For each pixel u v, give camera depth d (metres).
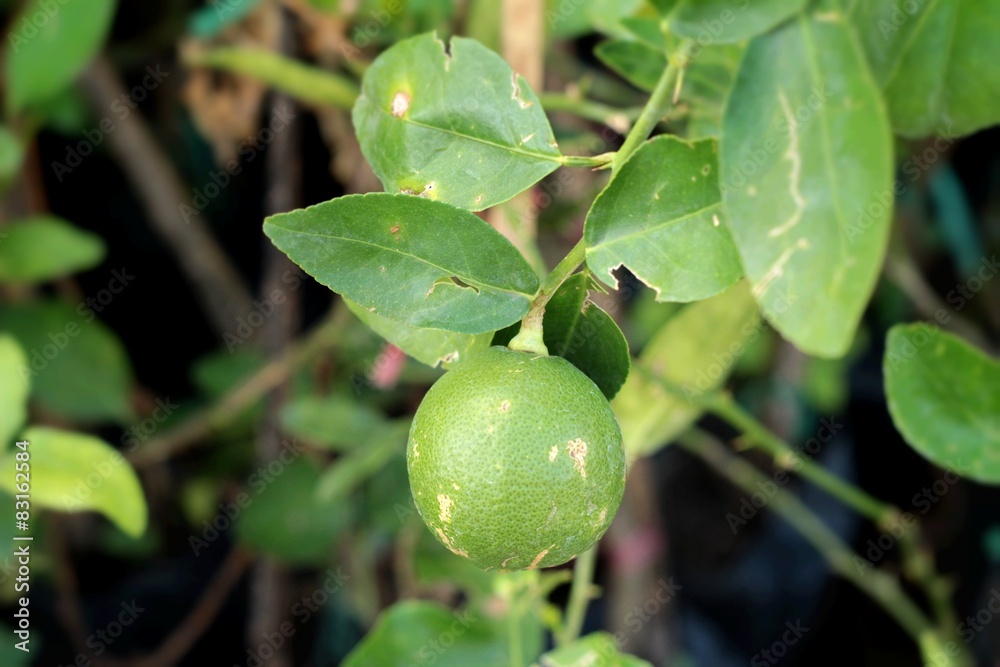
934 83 0.48
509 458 0.43
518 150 0.46
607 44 0.52
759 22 0.46
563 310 0.46
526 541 0.44
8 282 0.78
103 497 0.59
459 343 0.47
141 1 0.86
